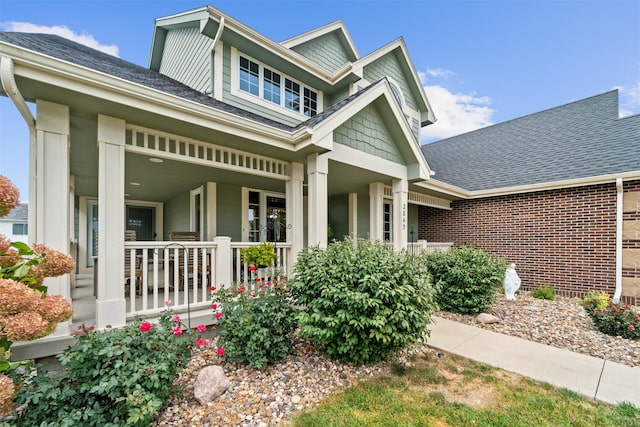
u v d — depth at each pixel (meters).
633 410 2.73
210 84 6.38
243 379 3.19
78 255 9.03
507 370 3.56
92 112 3.50
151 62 9.66
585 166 8.41
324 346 3.83
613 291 7.50
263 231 8.33
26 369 2.38
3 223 19.34
